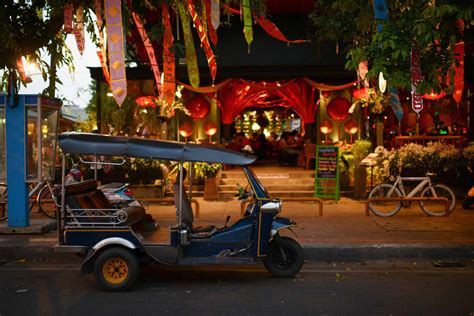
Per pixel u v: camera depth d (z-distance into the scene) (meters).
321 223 9.84
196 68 8.12
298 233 8.89
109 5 7.29
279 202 6.59
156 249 6.43
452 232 8.93
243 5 7.90
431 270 7.34
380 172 13.27
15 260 8.09
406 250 7.89
